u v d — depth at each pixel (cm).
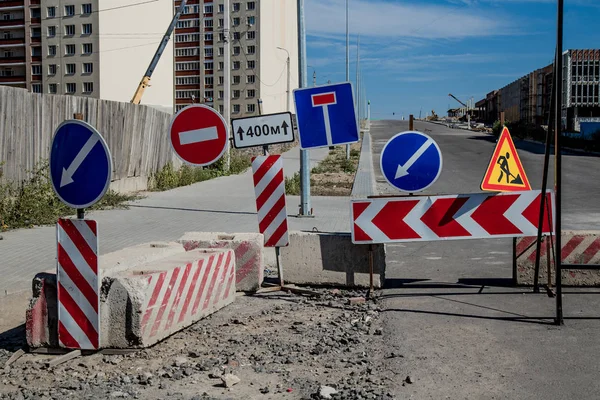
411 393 466
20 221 1292
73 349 573
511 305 732
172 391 477
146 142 2086
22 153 1360
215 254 711
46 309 578
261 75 10044
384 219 804
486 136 7219
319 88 826
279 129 827
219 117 811
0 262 939
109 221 1380
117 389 482
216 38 10231
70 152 556
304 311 723
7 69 7775
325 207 1728
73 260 565
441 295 787
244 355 563
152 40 7600
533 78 8788
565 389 473
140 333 566
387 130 8994
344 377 503
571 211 1666
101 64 7281
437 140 6425
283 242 830
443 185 2502
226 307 743
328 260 832
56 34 7444
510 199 808
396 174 803
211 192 2062
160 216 1482
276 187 827
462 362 536
